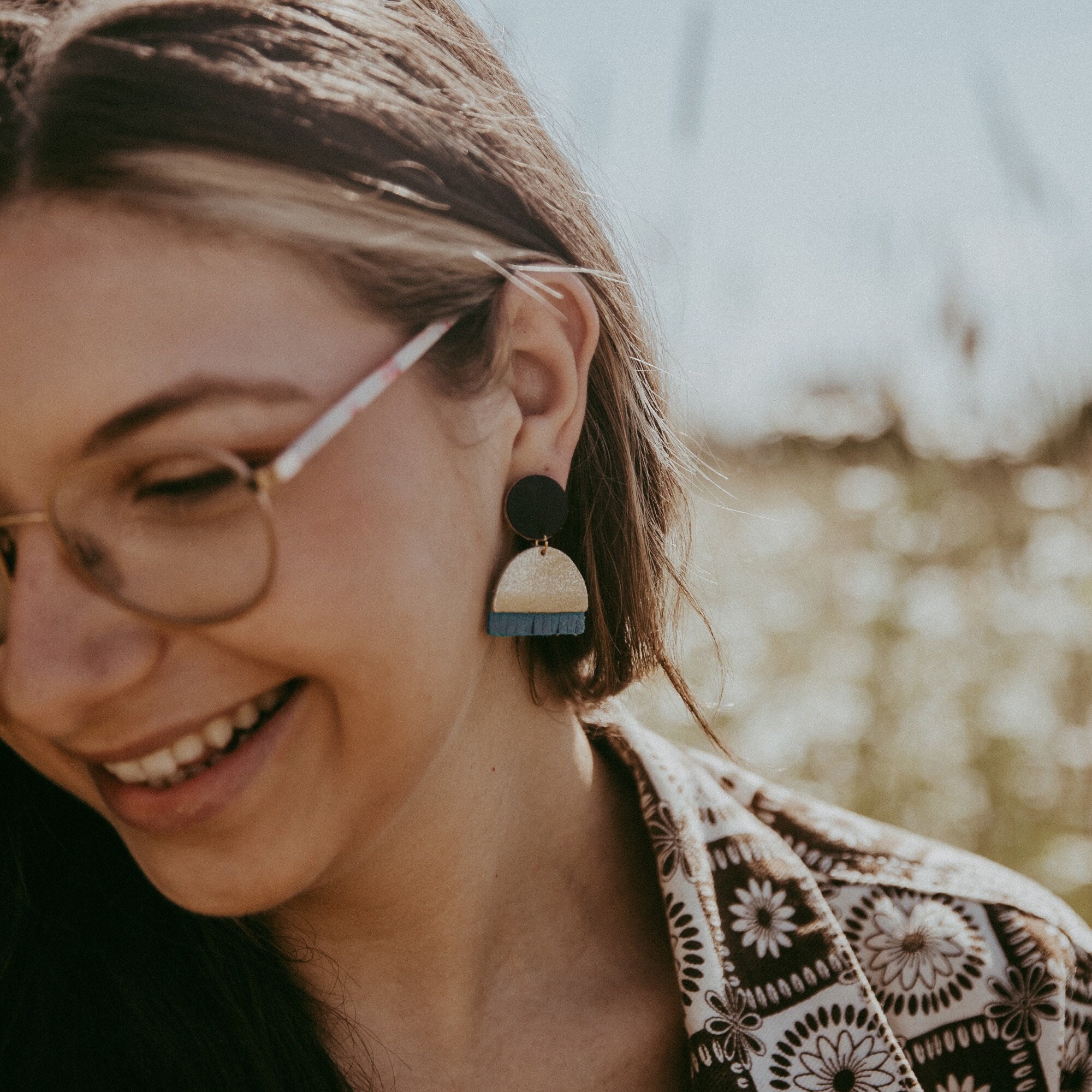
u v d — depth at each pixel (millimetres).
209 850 1045
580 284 1309
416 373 1113
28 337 932
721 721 3459
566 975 1432
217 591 975
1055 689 3639
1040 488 4180
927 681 3672
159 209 954
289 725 1036
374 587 1040
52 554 977
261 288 1001
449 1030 1364
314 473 1013
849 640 3859
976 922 1555
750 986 1423
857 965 1445
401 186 1126
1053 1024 1497
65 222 939
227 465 959
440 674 1118
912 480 4527
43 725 976
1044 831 3303
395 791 1115
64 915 1347
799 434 5059
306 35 1106
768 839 1546
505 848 1383
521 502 1256
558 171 1444
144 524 971
